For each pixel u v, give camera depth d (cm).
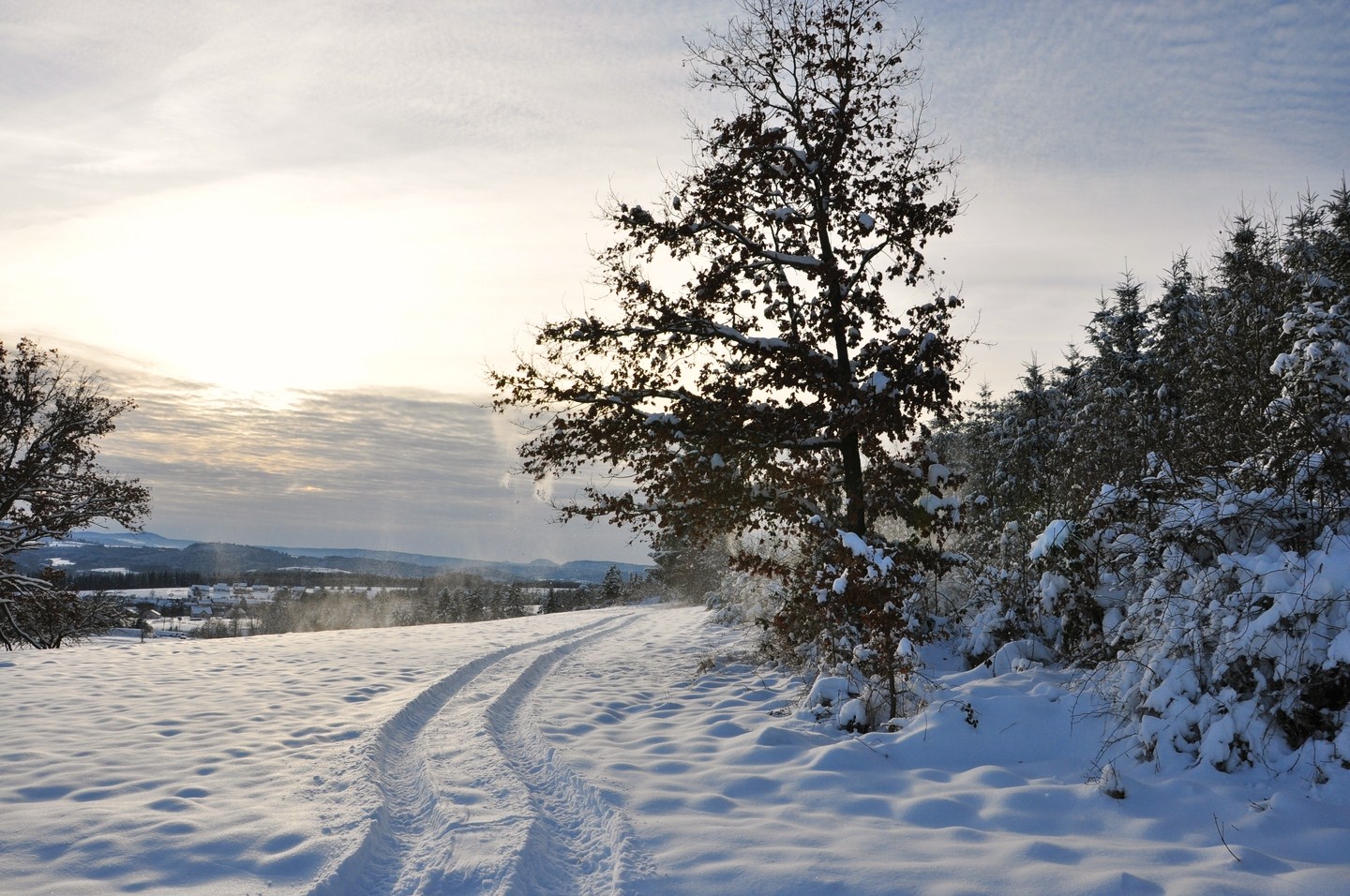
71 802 575
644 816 556
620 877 451
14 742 750
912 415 1052
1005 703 757
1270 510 662
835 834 523
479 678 1245
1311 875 414
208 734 802
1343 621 559
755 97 1152
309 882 438
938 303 1059
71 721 856
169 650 1628
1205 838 488
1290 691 570
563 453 1161
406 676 1221
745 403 1073
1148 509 800
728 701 1047
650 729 883
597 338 1143
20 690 1058
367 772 658
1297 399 747
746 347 1086
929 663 1127
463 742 794
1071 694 756
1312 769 535
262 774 656
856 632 1006
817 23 1123
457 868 464
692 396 1100
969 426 2866
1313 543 643
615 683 1236
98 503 2845
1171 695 628
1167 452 927
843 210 1098
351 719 879
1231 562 630
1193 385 1675
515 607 9456
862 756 704
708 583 4278
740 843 504
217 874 450
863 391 974
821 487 1087
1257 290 1548
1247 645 588
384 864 484
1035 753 694
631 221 1142
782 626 1135
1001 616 1072
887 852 486
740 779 655
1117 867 449
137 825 526
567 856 503
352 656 1494
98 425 2859
